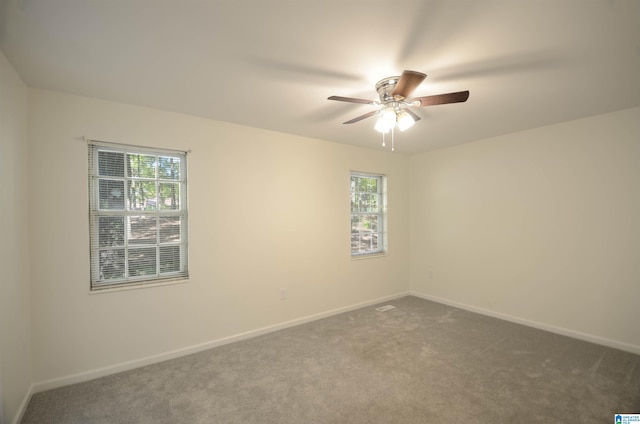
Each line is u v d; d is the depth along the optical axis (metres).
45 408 2.04
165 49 1.76
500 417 1.92
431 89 2.30
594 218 3.00
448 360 2.67
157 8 1.40
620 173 2.85
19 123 2.03
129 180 2.65
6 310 1.77
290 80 2.16
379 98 2.32
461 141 4.01
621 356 2.71
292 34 1.61
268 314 3.39
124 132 2.57
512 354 2.78
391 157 4.68
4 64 1.79
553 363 2.60
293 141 3.61
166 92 2.36
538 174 3.40
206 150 2.98
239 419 1.93
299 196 3.66
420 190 4.75
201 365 2.62
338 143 4.04
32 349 2.20
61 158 2.33
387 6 1.39
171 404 2.08
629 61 1.88
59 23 1.49
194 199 2.91
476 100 2.54
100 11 1.41
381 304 4.40
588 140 3.03
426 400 2.10
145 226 2.72
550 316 3.32
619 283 2.86
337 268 4.02
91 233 2.48
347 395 2.17
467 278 4.12
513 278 3.63
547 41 1.67
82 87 2.25
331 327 3.50
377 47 1.74
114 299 2.52
